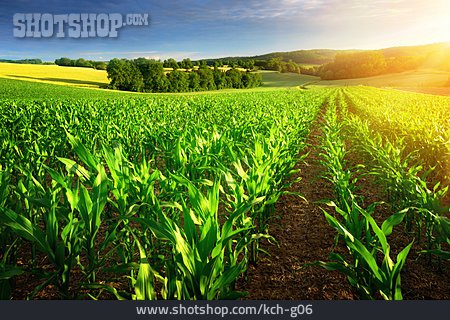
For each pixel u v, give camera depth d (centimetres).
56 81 7856
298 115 1458
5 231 391
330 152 734
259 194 446
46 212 484
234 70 10512
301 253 491
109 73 7819
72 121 1140
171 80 8494
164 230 294
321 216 621
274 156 550
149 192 387
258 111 1595
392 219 320
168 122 1323
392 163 620
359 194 748
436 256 473
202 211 310
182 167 494
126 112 1526
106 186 341
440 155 806
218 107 2169
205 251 284
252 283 421
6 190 382
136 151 862
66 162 378
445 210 402
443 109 2384
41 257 475
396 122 1239
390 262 286
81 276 426
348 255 481
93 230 337
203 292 282
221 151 630
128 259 408
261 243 523
